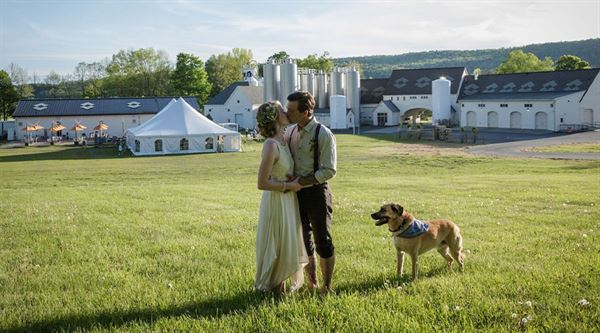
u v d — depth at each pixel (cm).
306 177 514
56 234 866
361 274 604
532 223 967
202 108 10900
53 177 2762
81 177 2769
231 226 928
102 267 643
